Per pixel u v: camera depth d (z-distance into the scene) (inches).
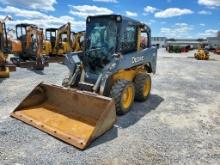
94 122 179.0
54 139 162.4
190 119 219.3
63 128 171.9
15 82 349.4
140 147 158.4
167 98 292.2
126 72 233.1
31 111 199.6
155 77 453.4
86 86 212.1
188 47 1705.2
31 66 527.5
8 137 162.4
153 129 190.1
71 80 221.9
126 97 220.5
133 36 243.1
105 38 222.7
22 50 564.4
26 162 134.5
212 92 339.6
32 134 168.1
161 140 170.9
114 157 144.3
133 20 236.1
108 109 167.5
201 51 987.9
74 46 688.4
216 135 184.7
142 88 251.0
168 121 210.8
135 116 218.4
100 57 226.7
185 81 422.3
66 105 200.4
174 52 1555.1
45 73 444.8
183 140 172.9
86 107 188.1
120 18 212.2
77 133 164.9
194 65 724.0
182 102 277.1
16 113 197.2
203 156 151.2
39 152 145.5
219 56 1238.9
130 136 174.4
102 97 176.1
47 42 632.4
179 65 710.5
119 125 193.9
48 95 212.4
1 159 136.3
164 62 805.2
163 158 146.2
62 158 140.3
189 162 143.3
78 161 137.9
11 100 252.4
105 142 162.6
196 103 275.6
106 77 199.2
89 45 233.5
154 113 230.5
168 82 405.1
